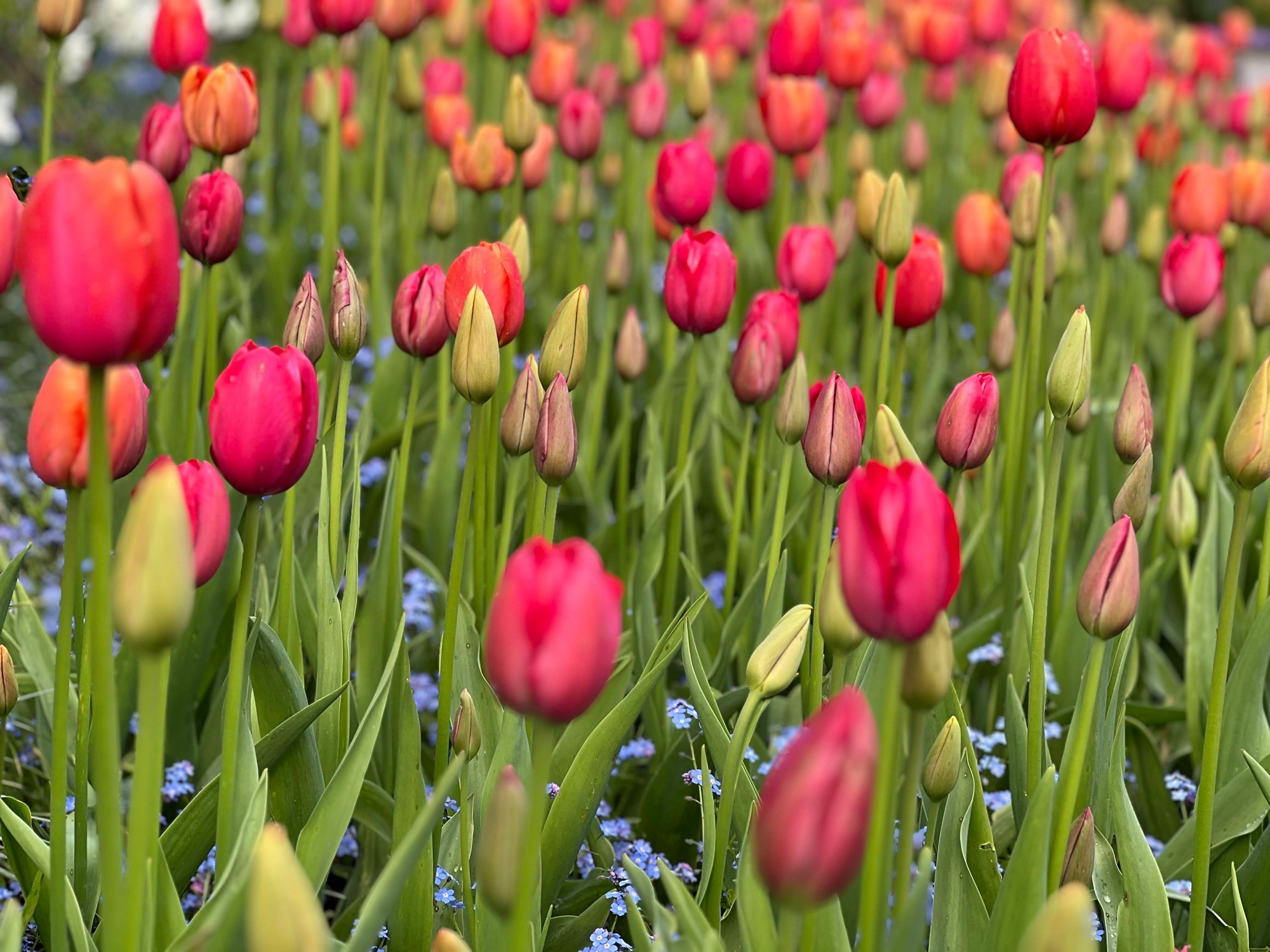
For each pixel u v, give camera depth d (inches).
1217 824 33.9
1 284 27.8
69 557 26.0
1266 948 33.1
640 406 55.6
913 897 21.4
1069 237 62.6
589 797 30.4
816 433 30.4
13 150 79.0
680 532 41.4
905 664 22.4
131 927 22.5
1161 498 44.9
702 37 80.4
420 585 42.6
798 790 19.0
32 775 39.0
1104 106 51.6
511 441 32.2
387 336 54.7
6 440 61.0
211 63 109.5
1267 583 36.0
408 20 51.6
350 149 72.7
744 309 65.5
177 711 38.1
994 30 78.7
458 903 30.7
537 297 65.1
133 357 21.3
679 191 42.5
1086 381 29.5
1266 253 73.7
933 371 52.7
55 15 44.5
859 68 63.2
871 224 43.3
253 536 25.6
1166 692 43.5
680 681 42.4
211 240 37.8
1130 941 28.7
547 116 73.9
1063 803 27.3
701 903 28.6
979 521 42.4
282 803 30.7
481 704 32.7
